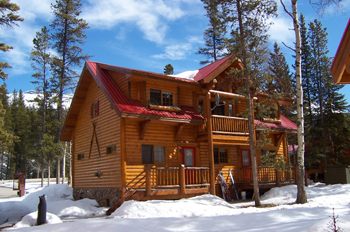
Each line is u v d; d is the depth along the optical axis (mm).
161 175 14531
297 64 13906
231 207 12586
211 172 15297
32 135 39562
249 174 18656
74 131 20812
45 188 22344
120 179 14125
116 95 14883
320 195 15859
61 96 31406
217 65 17031
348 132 29688
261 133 14867
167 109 15266
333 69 6668
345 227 5270
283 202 14469
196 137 17016
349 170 20812
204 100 18297
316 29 30891
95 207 15000
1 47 18250
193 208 11320
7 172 65625
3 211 15555
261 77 14531
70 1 31500
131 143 14633
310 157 29391
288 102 21359
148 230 6895
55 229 6980
